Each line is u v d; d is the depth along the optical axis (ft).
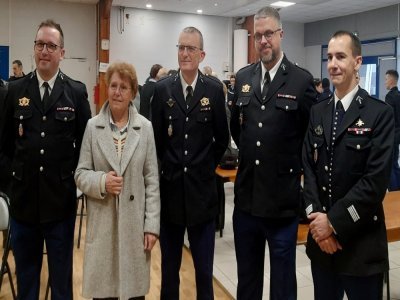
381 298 6.11
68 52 34.22
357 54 6.10
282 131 7.14
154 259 12.24
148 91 14.10
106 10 30.89
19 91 7.30
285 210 7.21
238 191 7.63
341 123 6.16
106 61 32.65
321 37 40.42
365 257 5.87
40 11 33.12
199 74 7.93
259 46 7.18
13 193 7.27
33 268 7.48
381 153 5.78
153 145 7.21
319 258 6.31
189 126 7.70
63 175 7.27
